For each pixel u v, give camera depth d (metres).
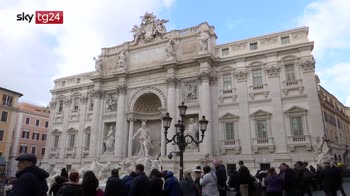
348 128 61.44
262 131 32.66
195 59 36.53
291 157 30.25
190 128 34.84
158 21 42.78
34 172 6.09
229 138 33.97
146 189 9.53
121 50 43.72
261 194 16.28
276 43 34.59
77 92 48.38
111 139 41.25
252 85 34.31
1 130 51.19
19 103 68.62
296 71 32.56
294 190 12.86
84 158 43.50
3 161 50.22
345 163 46.97
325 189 14.24
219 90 36.09
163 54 40.59
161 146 35.94
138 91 41.03
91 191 7.95
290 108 31.61
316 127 29.75
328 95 51.50
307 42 32.28
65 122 47.66
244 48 36.28
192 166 32.81
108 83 44.28
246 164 31.92
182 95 37.66
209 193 10.50
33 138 66.00
